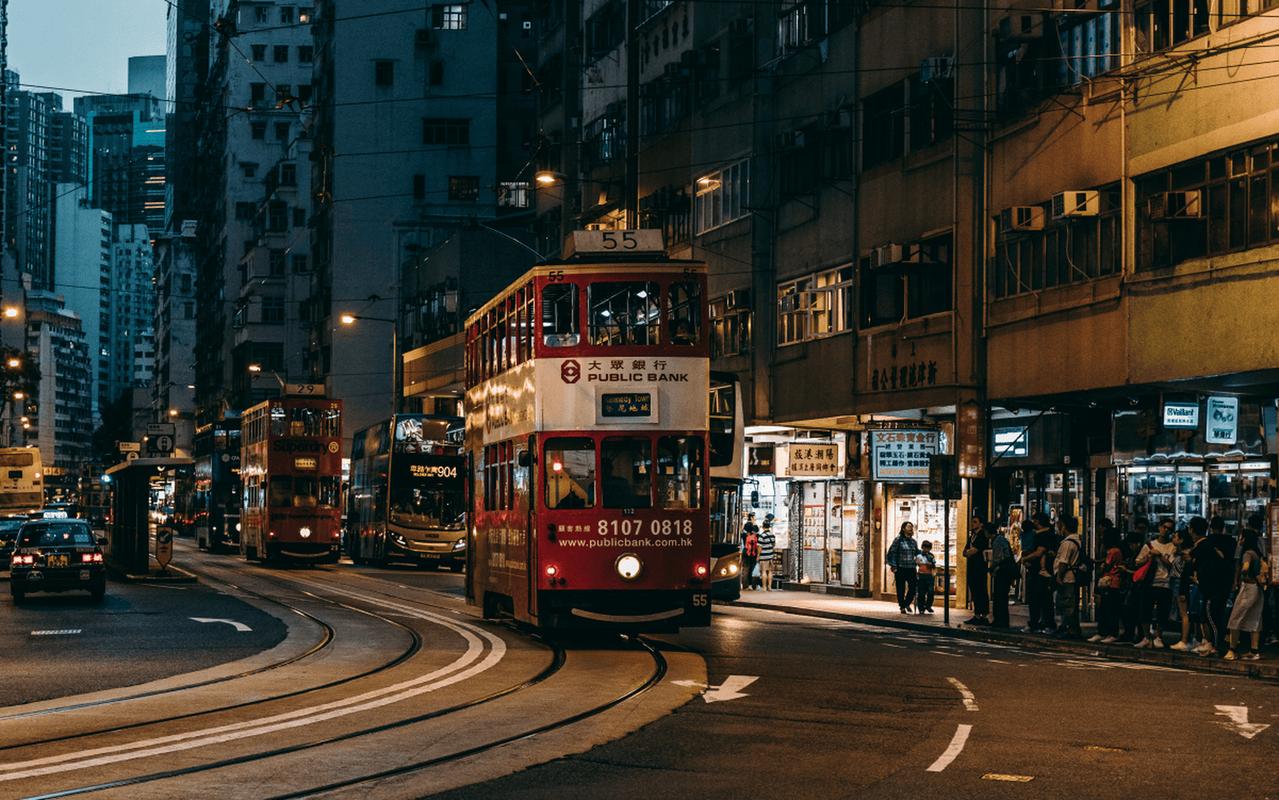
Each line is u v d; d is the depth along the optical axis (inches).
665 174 1876.2
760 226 1609.3
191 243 6894.7
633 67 1373.0
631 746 474.6
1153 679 723.4
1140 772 438.3
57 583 1204.5
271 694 601.6
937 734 508.1
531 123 3553.2
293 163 4640.8
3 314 2324.1
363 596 1309.1
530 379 808.3
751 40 1635.1
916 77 1325.0
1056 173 1129.4
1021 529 1251.8
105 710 553.3
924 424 1334.9
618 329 796.6
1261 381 955.3
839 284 1453.0
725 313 1657.2
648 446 791.7
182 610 1120.8
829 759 453.1
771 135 1598.2
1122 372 1037.8
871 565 1441.9
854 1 1427.2
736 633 968.3
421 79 3503.9
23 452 2443.4
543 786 404.8
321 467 1984.5
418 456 1914.4
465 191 3508.9
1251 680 738.8
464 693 605.9
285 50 5152.6
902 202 1336.1
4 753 453.1
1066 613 970.7
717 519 1291.8
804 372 1515.7
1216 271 947.3
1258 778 431.2
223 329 5167.3
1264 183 915.4
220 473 2497.5
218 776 414.3
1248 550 824.3
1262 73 913.5
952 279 1250.6
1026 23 1170.6
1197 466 1050.7
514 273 2812.5
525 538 818.2
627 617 775.1
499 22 3533.5
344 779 411.5
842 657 797.9
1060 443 1174.3
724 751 466.0
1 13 7524.6
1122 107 1048.8
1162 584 908.6
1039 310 1143.6
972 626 1060.5
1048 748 481.1
